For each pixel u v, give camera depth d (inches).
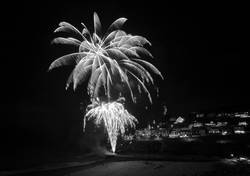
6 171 1253.1
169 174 1264.8
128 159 1754.4
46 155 1747.0
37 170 1309.1
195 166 1451.8
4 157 1582.2
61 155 1781.5
